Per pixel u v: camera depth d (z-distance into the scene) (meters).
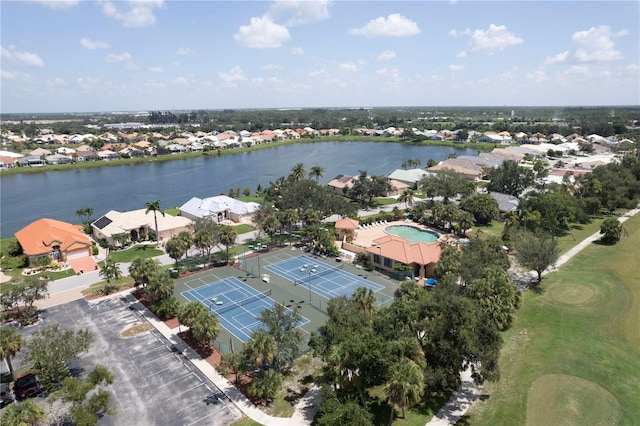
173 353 57.12
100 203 157.38
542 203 111.69
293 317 52.69
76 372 52.62
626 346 57.75
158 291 66.75
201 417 44.88
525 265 78.56
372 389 48.84
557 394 47.47
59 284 80.44
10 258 92.38
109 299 74.00
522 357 55.34
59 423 43.59
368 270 87.62
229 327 64.06
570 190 133.88
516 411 45.03
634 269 84.12
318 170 164.00
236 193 160.62
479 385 49.84
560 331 61.34
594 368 52.38
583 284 77.19
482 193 141.75
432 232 112.88
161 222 111.31
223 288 78.69
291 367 53.91
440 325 46.03
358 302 55.56
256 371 52.53
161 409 46.09
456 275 68.62
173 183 191.88
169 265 90.25
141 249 101.12
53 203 157.50
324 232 100.00
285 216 102.56
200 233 88.38
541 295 73.81
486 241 80.88
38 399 47.50
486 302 55.12
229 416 45.03
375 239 101.25
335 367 40.75
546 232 104.31
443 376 44.47
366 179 150.88
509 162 152.38
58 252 92.00
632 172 151.25
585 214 118.62
